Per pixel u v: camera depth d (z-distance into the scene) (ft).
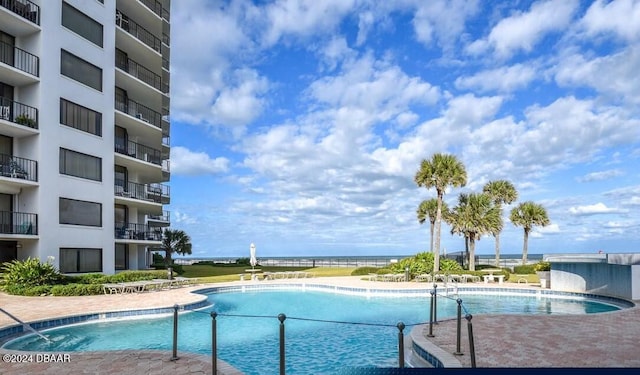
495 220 120.37
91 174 83.05
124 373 25.12
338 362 31.65
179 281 82.02
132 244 101.19
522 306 61.05
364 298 69.92
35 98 74.08
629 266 59.98
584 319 40.93
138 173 108.99
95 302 55.21
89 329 43.93
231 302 65.98
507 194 146.30
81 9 82.79
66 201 77.56
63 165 77.36
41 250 72.64
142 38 108.06
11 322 40.55
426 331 35.63
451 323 38.83
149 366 26.40
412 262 95.50
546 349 29.48
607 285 65.77
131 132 103.81
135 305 52.11
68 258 77.51
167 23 124.98
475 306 61.00
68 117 78.79
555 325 37.83
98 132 85.20
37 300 57.31
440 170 101.71
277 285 83.15
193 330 43.55
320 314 55.01
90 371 25.53
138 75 106.63
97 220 83.87
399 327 22.79
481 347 30.09
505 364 25.90
